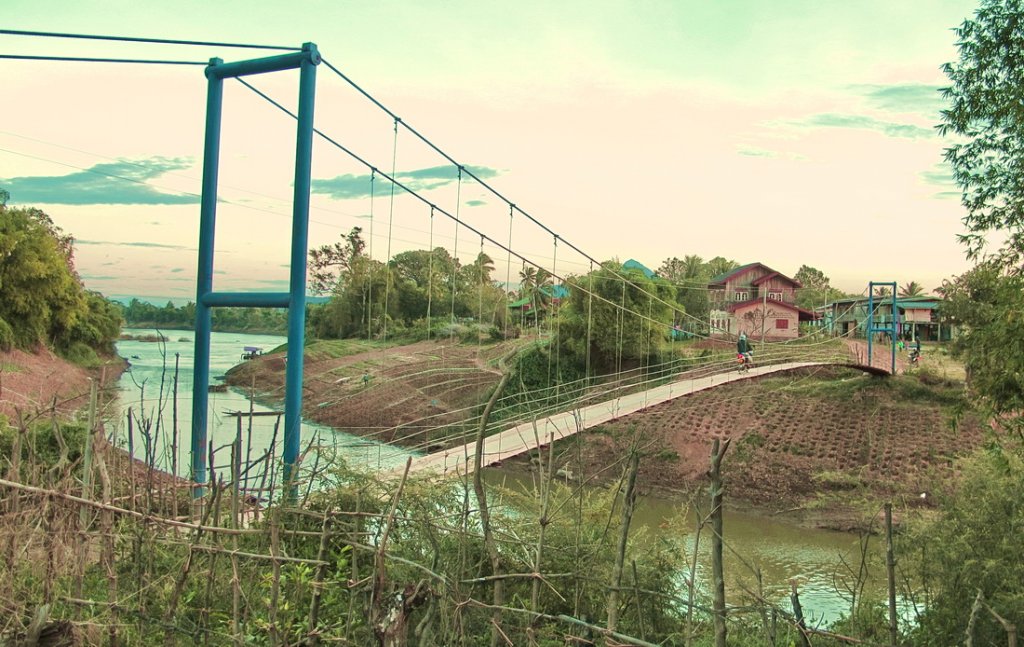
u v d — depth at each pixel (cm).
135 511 408
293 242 740
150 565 393
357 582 354
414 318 3100
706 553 1117
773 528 1736
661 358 2636
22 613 361
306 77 753
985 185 882
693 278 5109
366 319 2947
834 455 2086
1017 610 562
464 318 2962
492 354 2412
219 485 395
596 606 483
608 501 598
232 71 786
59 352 3222
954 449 2033
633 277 2636
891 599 408
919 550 689
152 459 472
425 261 3262
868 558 778
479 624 396
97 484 460
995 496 661
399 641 312
